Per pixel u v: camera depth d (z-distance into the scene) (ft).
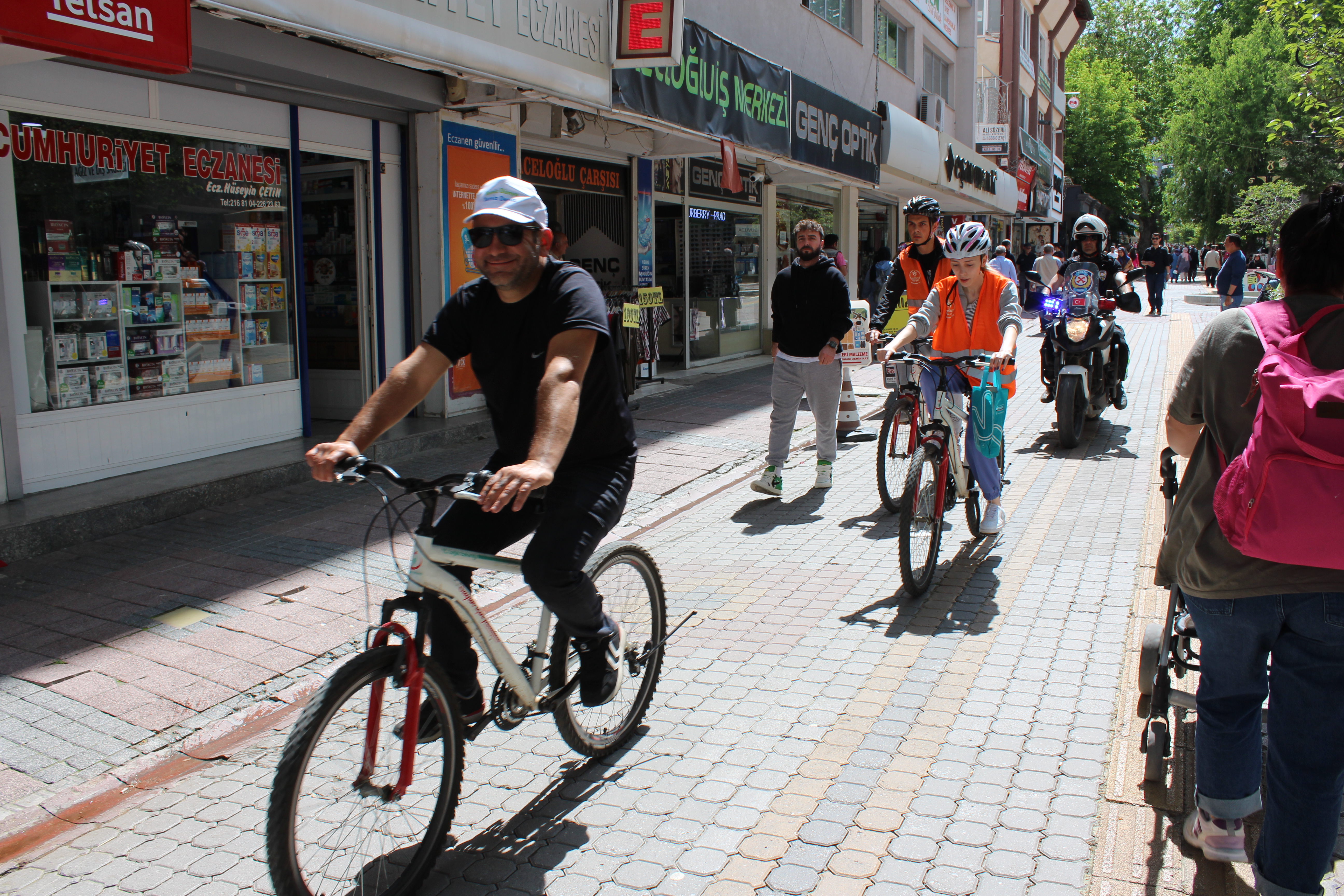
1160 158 176.86
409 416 29.12
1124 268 32.94
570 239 36.63
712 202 46.11
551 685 10.53
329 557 18.25
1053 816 9.95
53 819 10.44
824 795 10.52
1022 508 21.91
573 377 8.96
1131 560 17.98
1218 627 7.91
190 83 21.70
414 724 8.68
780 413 22.94
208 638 14.67
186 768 11.49
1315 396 6.63
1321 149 90.58
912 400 19.26
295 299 25.49
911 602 16.19
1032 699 12.55
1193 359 8.06
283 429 25.48
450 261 28.68
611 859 9.53
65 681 13.25
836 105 43.52
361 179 27.58
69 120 19.85
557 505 9.71
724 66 32.94
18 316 19.33
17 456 19.22
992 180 76.54
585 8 25.94
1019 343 55.36
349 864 8.36
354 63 24.22
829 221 61.21
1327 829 7.45
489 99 26.61
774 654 14.26
